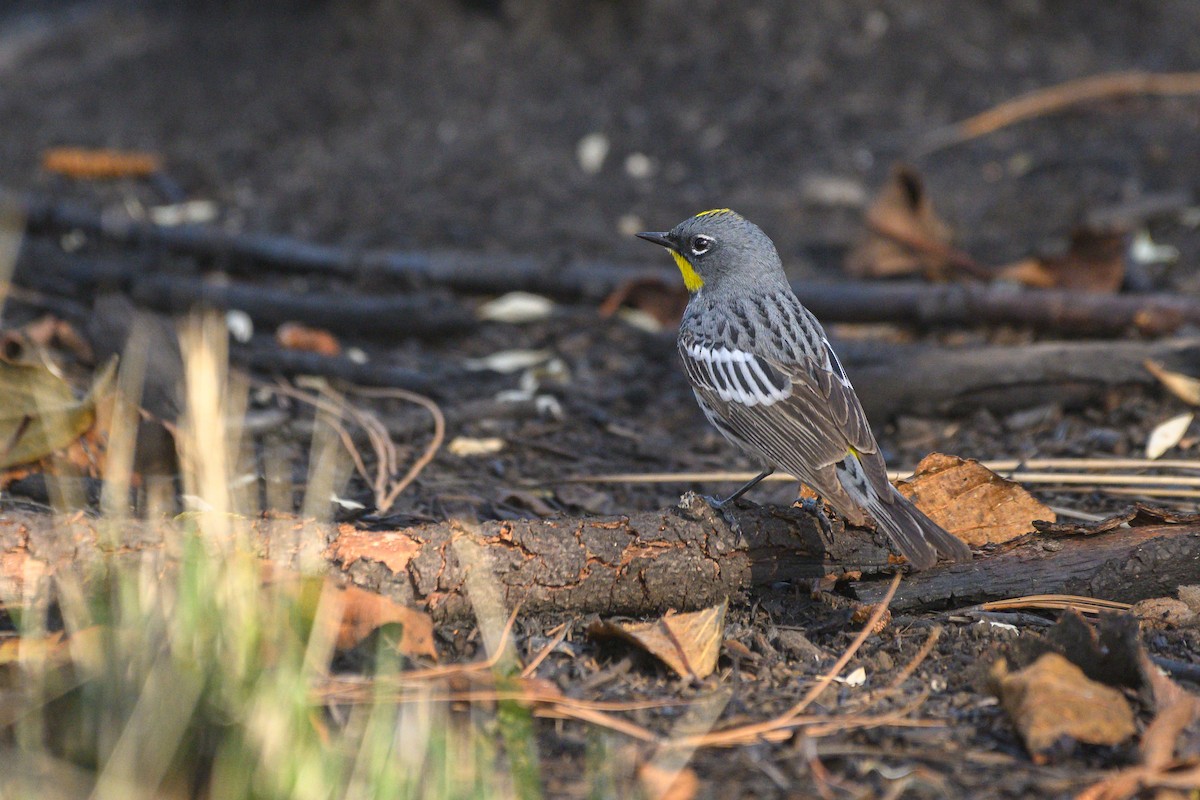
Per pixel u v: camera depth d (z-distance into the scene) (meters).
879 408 11.80
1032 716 5.99
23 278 14.59
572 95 21.69
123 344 11.62
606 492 10.28
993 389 11.59
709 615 7.13
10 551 6.70
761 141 20.33
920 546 7.12
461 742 5.97
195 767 5.69
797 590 7.88
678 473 10.83
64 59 25.09
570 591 7.32
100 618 6.42
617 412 12.66
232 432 10.45
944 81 21.47
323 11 24.75
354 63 23.00
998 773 5.90
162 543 6.85
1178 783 5.60
